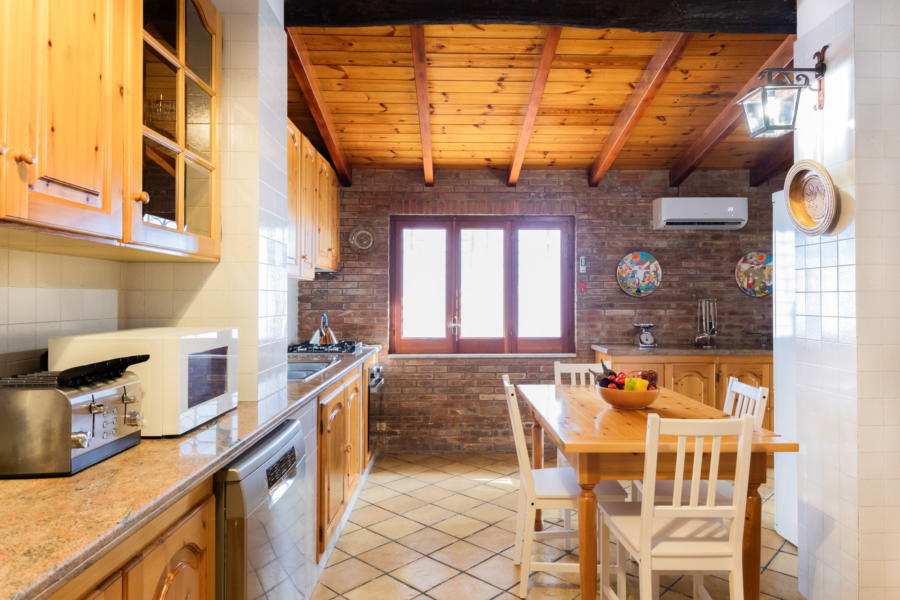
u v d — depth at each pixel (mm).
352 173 5059
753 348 4980
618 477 2184
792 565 2900
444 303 5223
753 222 5145
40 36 1183
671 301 5121
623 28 2965
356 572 2766
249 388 2230
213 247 2152
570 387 3520
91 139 1360
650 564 1965
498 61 3650
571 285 5230
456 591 2594
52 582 822
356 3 2846
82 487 1196
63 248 1670
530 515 2533
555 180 5125
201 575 1416
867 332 2311
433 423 5043
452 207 5062
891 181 2320
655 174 5129
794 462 3119
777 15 2869
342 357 3857
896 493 2307
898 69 2322
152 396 1613
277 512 1733
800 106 2658
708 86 3951
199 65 2053
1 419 1247
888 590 2303
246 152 2248
